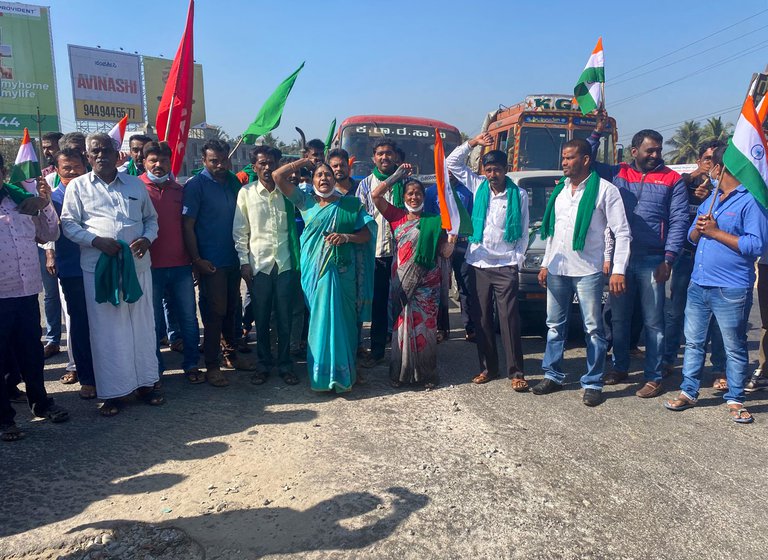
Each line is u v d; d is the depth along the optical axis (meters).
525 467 3.43
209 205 4.68
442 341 6.23
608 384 4.88
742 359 4.11
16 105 36.34
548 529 2.84
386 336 5.47
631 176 4.52
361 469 3.39
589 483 3.25
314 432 3.90
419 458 3.53
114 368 4.09
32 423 4.06
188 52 5.05
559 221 4.49
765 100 3.81
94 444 3.72
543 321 6.01
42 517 2.92
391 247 5.37
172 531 2.80
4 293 3.70
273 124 4.98
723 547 2.72
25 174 3.81
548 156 10.65
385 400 4.50
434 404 4.42
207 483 3.24
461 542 2.73
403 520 2.89
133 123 40.94
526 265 5.75
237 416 4.18
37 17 36.53
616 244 4.32
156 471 3.37
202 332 6.58
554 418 4.16
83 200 4.07
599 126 5.28
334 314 4.51
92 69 38.78
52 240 4.09
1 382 3.71
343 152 5.16
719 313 4.11
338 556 2.62
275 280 4.79
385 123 10.30
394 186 5.26
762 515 2.97
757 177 3.77
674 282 5.02
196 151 36.75
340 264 4.55
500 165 4.57
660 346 4.54
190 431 3.92
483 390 4.73
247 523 2.87
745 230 3.93
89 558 2.62
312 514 2.94
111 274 3.99
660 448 3.68
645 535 2.80
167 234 4.60
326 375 4.51
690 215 5.06
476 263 4.75
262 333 4.84
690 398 4.31
